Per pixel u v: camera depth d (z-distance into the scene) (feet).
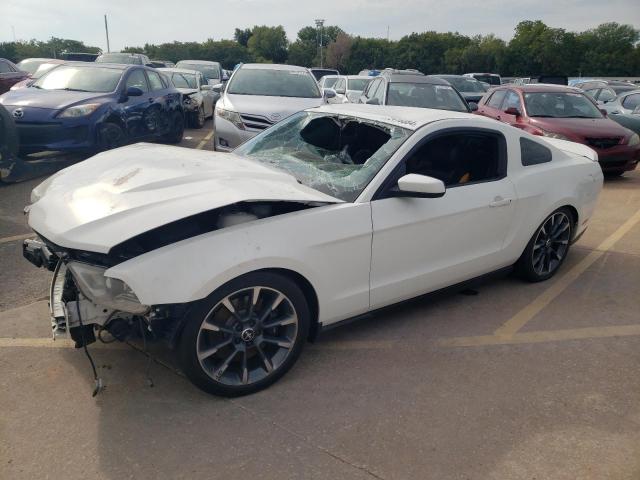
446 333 12.37
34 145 26.07
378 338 12.01
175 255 8.52
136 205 8.98
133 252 9.03
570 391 10.28
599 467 8.30
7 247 16.63
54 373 10.15
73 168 11.64
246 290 9.19
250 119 26.53
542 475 8.09
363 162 11.98
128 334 9.21
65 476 7.72
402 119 12.31
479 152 13.03
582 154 16.47
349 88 59.06
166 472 7.86
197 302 8.77
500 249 13.57
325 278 10.15
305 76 31.73
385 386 10.19
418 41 280.31
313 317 10.53
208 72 67.51
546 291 14.94
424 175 11.69
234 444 8.47
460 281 13.02
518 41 257.75
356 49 278.05
